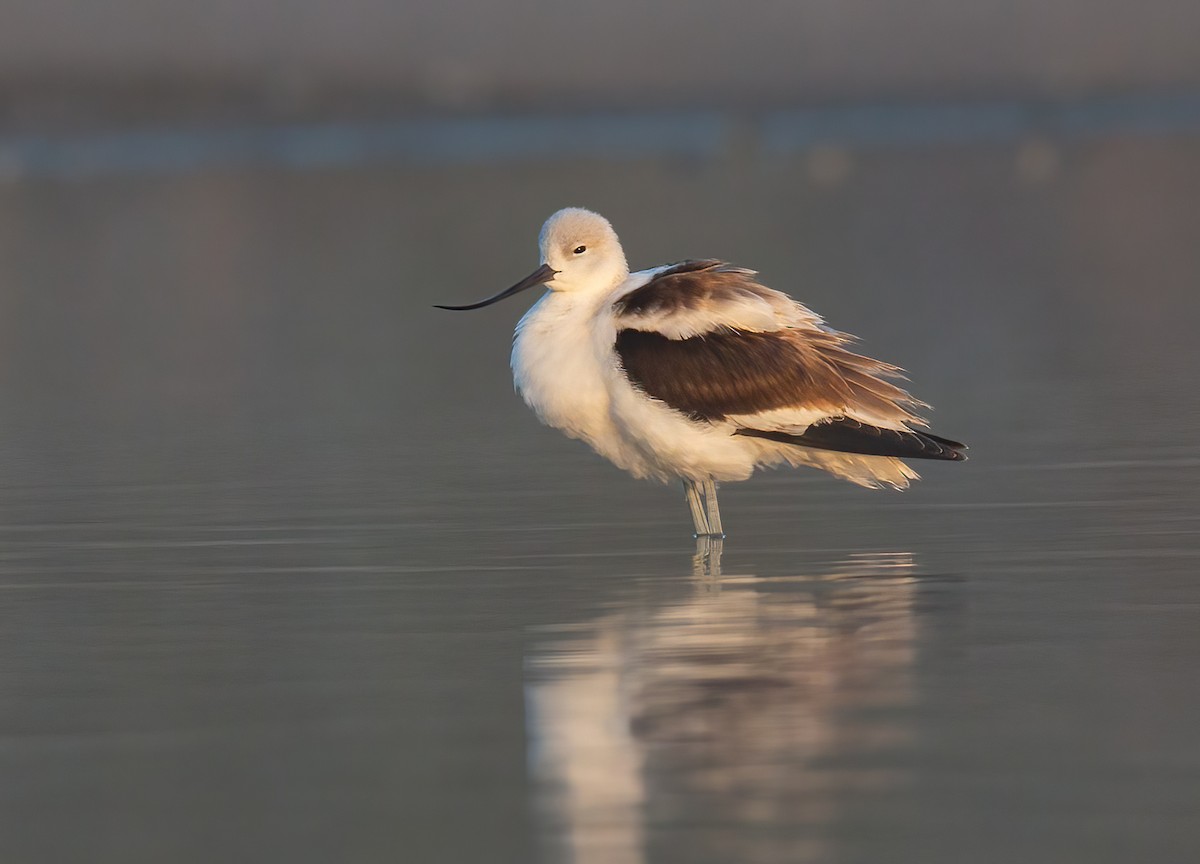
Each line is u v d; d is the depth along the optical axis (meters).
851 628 10.88
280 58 53.84
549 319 13.78
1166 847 7.70
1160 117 50.91
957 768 8.56
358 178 42.19
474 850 7.83
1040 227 33.69
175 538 13.83
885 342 22.89
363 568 12.78
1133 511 13.90
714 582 12.14
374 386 21.38
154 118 49.53
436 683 10.02
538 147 47.06
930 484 15.15
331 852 7.85
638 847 7.81
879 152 46.00
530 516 14.48
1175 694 9.52
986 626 10.87
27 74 51.41
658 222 34.91
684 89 54.84
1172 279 27.78
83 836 8.08
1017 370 20.84
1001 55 58.53
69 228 36.47
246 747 9.12
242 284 30.11
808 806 8.17
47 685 10.18
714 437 13.20
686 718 9.31
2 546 13.64
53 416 19.80
